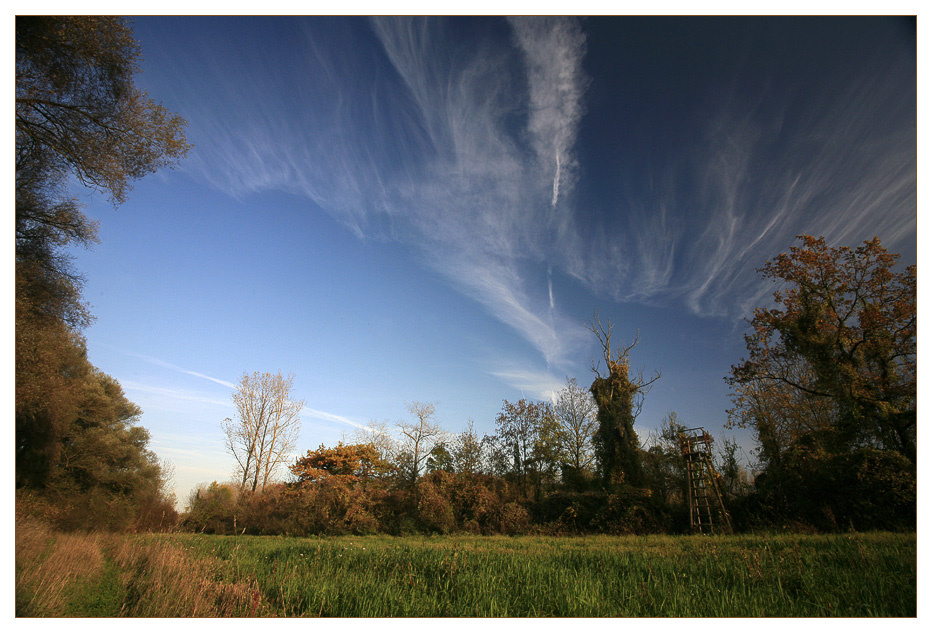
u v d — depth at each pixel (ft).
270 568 47.01
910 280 84.58
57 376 72.59
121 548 56.70
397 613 29.94
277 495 140.05
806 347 95.04
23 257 60.08
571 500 115.75
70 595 33.60
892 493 72.54
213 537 102.78
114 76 55.47
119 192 60.59
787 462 90.22
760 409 103.35
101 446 118.83
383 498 130.62
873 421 84.07
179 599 31.60
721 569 36.55
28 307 58.70
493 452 146.61
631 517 100.63
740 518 92.43
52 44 50.49
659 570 37.76
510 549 59.31
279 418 166.71
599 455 130.00
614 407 130.21
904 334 84.53
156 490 153.38
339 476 136.67
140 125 58.18
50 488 97.40
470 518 116.57
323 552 57.62
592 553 50.08
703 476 97.14
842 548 43.80
